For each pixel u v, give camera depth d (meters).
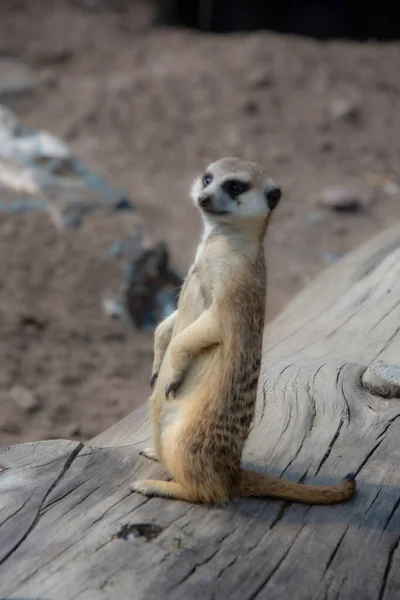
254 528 4.47
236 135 19.56
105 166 18.17
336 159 19.16
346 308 7.94
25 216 14.01
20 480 4.78
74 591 3.88
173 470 4.66
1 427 9.91
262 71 21.81
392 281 8.29
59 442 5.23
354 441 5.52
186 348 4.58
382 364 6.39
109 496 4.69
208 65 22.39
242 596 3.96
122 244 13.41
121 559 4.13
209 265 4.58
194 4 27.89
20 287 12.88
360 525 4.58
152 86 21.38
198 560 4.17
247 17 27.91
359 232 16.31
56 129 19.80
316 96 21.12
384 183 18.30
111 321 12.67
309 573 4.16
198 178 5.27
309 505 4.73
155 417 4.85
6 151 14.82
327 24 28.19
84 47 24.17
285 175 18.34
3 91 21.14
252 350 4.54
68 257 13.34
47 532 4.33
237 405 4.54
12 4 26.75
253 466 5.17
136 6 27.75
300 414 5.80
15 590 3.89
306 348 7.13
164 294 13.30
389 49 24.06
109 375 11.48
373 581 4.16
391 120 20.56
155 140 19.42
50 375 11.29
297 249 15.58
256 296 4.52
